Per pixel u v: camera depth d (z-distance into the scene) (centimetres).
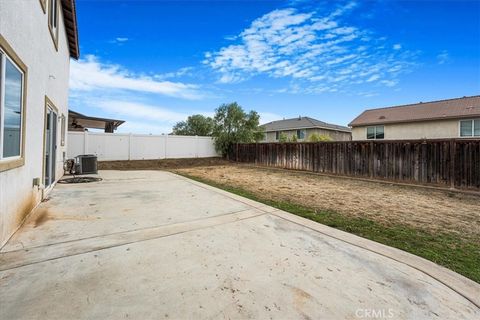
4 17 265
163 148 1664
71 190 611
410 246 307
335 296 197
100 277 215
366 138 1741
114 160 1472
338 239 322
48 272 221
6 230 284
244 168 1334
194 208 463
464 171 692
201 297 190
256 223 383
